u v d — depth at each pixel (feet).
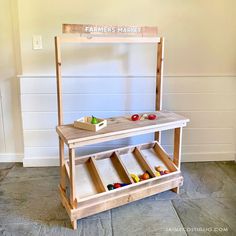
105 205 6.23
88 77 8.24
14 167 8.76
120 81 8.37
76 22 7.81
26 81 8.13
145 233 5.91
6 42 8.21
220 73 8.55
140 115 7.06
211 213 6.55
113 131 5.93
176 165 7.25
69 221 6.27
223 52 8.41
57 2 7.64
